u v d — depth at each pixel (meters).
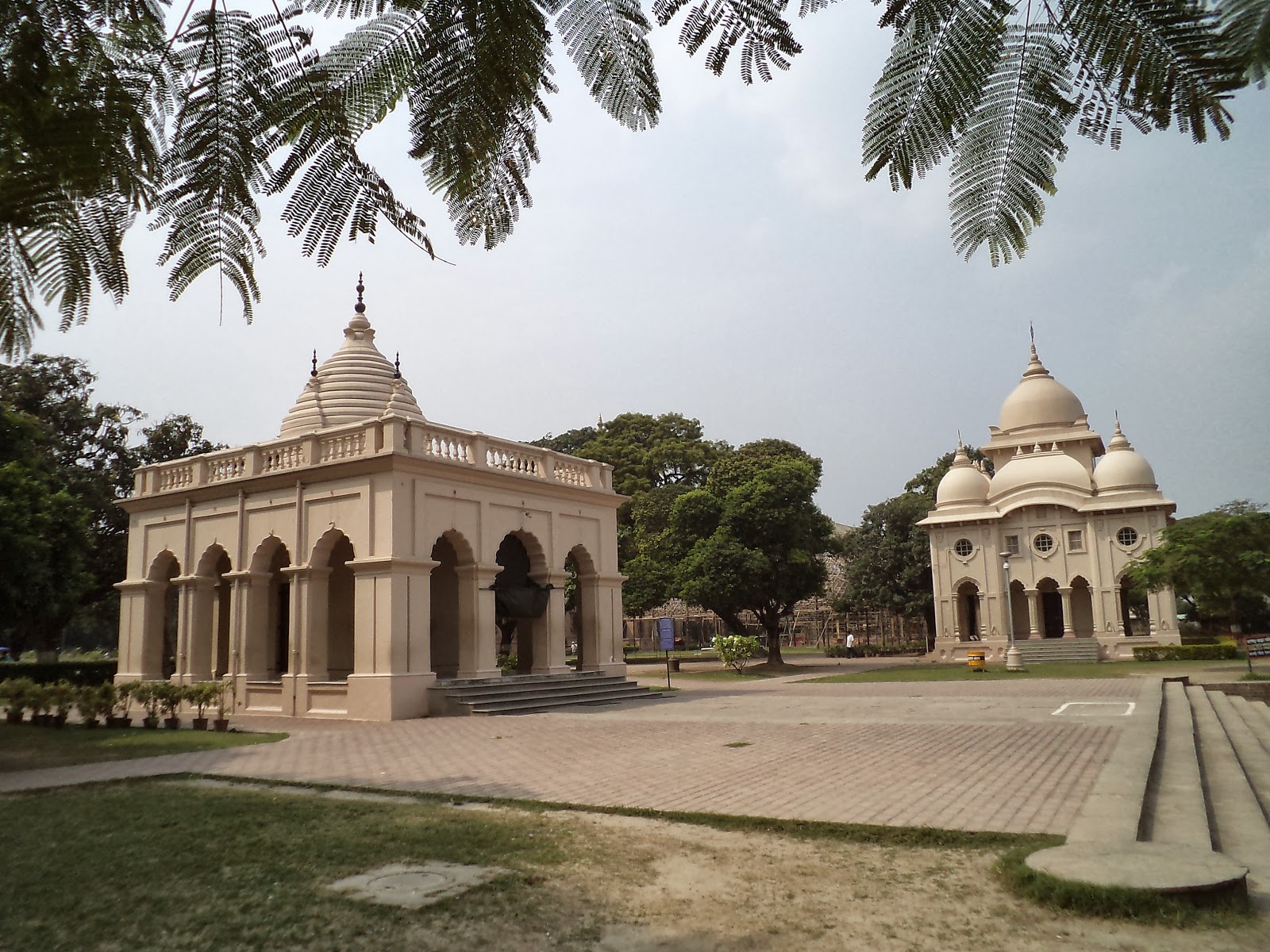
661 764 11.20
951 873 6.18
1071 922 5.18
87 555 30.70
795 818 7.82
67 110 1.99
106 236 2.19
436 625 23.72
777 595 37.47
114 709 19.39
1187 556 29.61
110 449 33.78
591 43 1.86
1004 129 1.62
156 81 2.01
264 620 21.58
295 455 21.30
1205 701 18.00
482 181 2.14
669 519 41.66
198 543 22.92
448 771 11.16
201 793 9.84
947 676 29.31
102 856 6.88
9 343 2.24
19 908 5.59
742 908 5.55
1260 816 7.92
